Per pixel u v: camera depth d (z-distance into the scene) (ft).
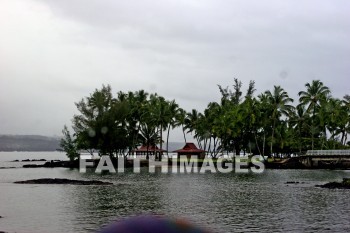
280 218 108.68
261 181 221.05
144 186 191.62
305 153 344.69
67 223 101.81
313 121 357.00
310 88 352.69
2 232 91.56
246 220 105.81
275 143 382.83
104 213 116.06
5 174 285.43
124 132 364.58
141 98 404.57
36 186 188.14
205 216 111.55
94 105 362.12
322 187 184.34
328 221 104.42
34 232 91.97
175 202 138.31
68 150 385.91
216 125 383.45
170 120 387.34
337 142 382.01
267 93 352.90
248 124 358.43
